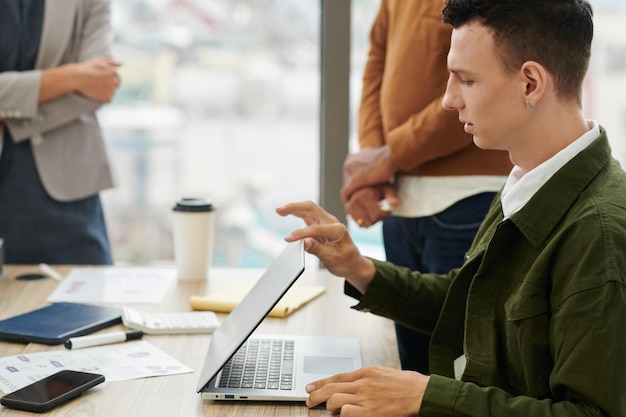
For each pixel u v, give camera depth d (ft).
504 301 4.44
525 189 4.42
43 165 7.94
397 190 7.56
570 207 4.22
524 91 4.30
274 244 10.12
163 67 9.75
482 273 4.48
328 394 4.24
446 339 5.15
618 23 9.05
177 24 9.62
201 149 9.96
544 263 4.11
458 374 5.47
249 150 9.87
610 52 9.10
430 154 7.00
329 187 9.18
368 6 8.93
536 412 3.86
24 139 7.91
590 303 3.84
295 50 9.41
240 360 4.83
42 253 8.03
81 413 4.11
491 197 6.97
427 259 7.31
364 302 5.51
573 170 4.26
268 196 9.97
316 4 9.18
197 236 6.62
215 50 9.68
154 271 6.98
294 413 4.19
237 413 4.17
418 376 4.18
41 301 6.06
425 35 7.04
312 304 6.10
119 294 6.23
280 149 9.77
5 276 6.72
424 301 5.56
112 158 9.95
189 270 6.66
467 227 7.02
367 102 7.93
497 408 3.95
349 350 5.08
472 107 4.43
